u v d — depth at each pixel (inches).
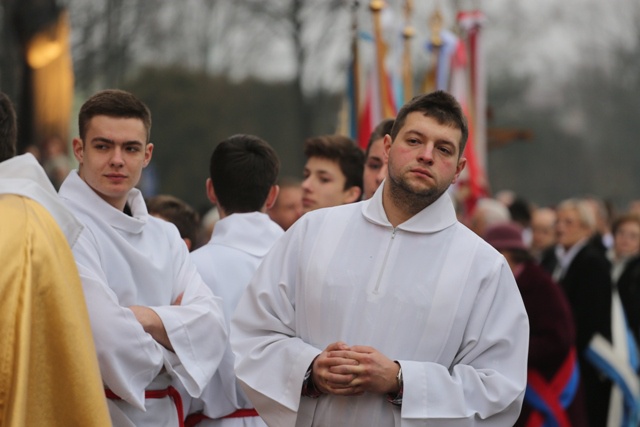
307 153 432.5
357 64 586.2
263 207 392.8
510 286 305.0
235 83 2354.8
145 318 318.7
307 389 298.4
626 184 3809.1
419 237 302.4
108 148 325.4
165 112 2203.5
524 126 3644.2
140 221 333.1
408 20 650.2
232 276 372.2
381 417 293.6
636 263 707.4
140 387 313.0
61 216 274.5
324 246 305.3
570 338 532.7
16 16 1035.9
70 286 263.6
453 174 298.7
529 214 882.1
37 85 1034.1
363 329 296.7
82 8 1973.4
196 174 2196.1
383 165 392.8
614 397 625.0
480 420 293.6
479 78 719.1
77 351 259.9
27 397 255.0
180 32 2298.2
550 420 527.2
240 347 310.0
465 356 299.7
